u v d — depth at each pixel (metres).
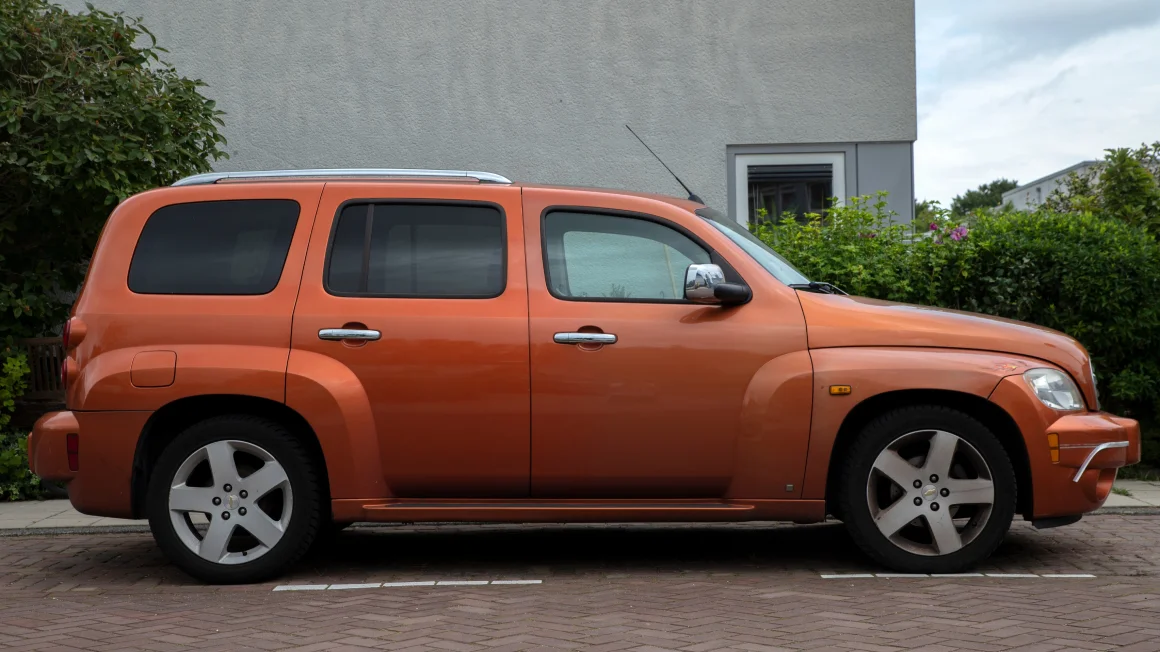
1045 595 5.33
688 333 5.84
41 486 9.07
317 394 5.79
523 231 6.02
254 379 5.80
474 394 5.82
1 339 9.59
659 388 5.81
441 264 5.99
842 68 11.64
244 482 5.89
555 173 11.81
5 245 9.84
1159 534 7.04
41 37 9.34
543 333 5.84
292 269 5.98
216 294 5.97
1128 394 8.98
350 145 11.87
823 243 9.40
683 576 5.98
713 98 11.73
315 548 6.99
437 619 4.99
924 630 4.64
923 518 5.89
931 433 5.81
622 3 11.73
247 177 6.36
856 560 6.38
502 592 5.61
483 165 11.83
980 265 9.05
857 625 4.75
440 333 5.85
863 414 6.00
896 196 11.70
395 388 5.84
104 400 5.88
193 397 5.91
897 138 11.65
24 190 9.63
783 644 4.44
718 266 5.85
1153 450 9.33
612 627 4.78
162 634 4.82
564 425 5.82
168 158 9.66
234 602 5.48
